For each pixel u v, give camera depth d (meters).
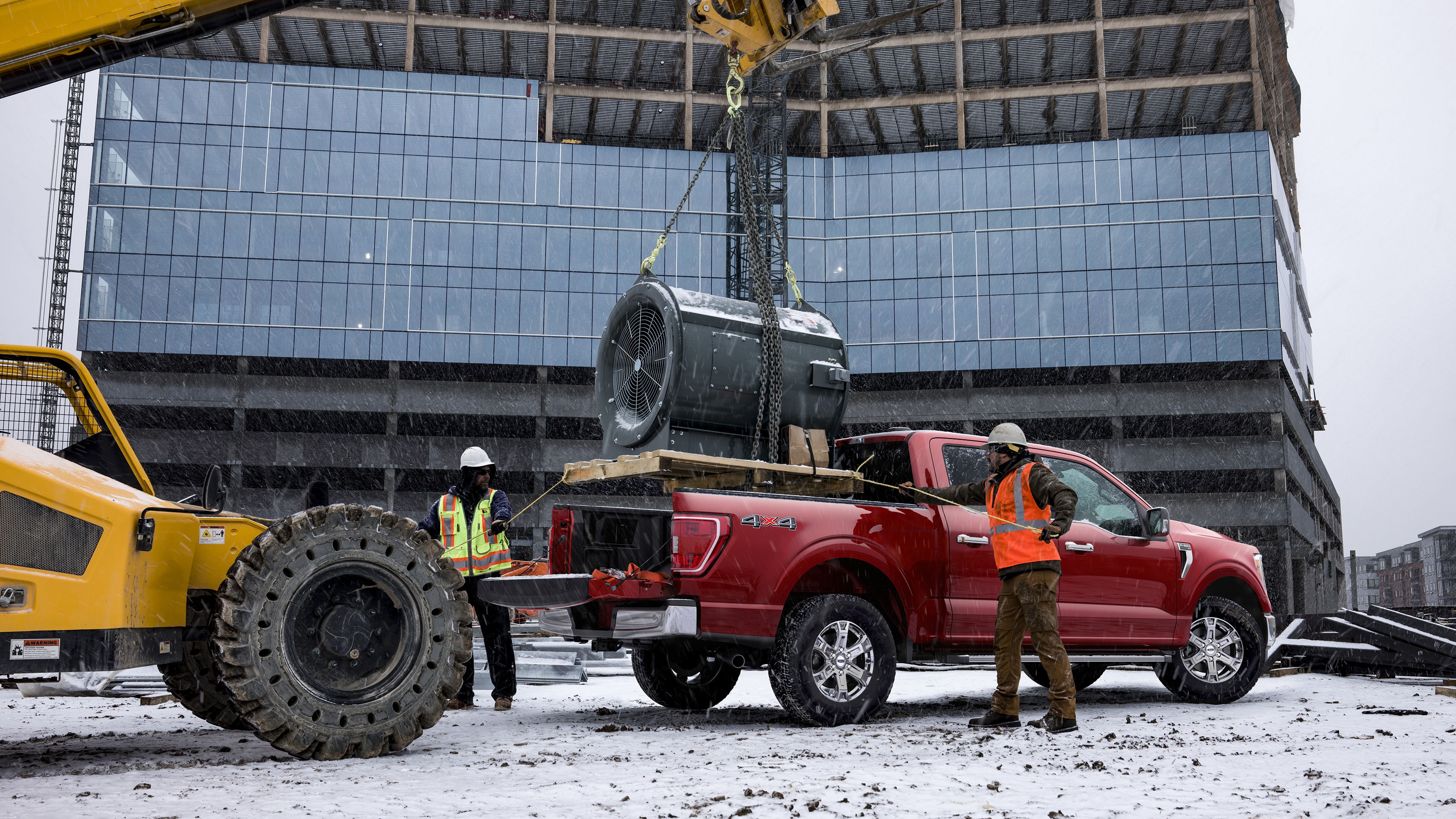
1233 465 58.09
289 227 58.25
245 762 5.03
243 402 57.47
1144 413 59.34
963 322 60.62
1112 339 59.22
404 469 58.34
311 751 5.01
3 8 6.20
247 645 4.91
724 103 62.69
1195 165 59.78
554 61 62.88
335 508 5.27
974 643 7.15
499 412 58.84
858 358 61.16
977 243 61.16
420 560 5.42
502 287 59.19
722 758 5.02
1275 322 57.94
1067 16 64.25
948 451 7.46
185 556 5.25
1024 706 8.00
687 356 6.88
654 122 67.00
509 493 61.25
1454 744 5.52
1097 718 7.05
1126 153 60.44
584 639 6.91
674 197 61.12
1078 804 3.81
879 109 63.53
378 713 5.16
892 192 62.22
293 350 57.28
